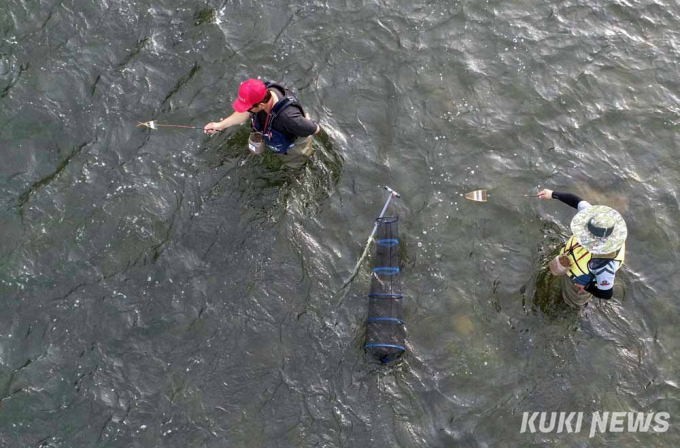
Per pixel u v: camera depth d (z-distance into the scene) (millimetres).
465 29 9617
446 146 8727
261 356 7215
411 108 8961
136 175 8086
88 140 8305
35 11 9070
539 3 9945
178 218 7891
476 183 8484
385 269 7723
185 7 9383
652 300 7820
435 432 7012
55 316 7234
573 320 7672
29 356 7023
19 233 7617
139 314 7324
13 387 6840
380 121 8828
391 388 7188
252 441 6777
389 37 9453
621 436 7059
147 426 6781
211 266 7660
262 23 9383
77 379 6945
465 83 9188
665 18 9969
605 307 7762
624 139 8922
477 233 8148
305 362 7230
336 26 9477
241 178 8164
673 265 8055
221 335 7293
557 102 9125
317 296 7594
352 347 7352
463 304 7711
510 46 9523
